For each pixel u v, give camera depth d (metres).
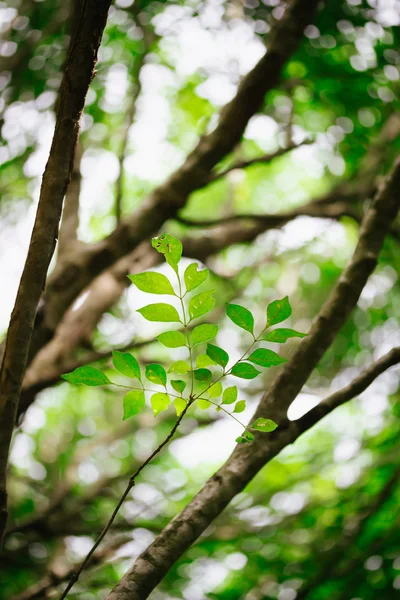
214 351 1.52
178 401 1.57
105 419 7.03
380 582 4.34
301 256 7.30
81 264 3.95
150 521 5.11
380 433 5.87
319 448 6.56
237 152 6.57
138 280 1.48
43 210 1.53
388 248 5.95
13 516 5.32
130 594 1.57
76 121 1.57
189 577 4.94
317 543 4.89
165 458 6.68
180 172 4.08
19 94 5.25
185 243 5.55
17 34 5.11
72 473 5.46
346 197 5.53
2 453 1.46
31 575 4.41
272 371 6.12
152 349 6.11
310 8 3.84
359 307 6.61
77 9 4.18
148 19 5.60
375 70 5.40
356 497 5.17
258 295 7.20
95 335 5.12
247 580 4.81
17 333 1.49
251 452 1.92
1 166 5.68
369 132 5.63
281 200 7.14
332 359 6.55
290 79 5.51
